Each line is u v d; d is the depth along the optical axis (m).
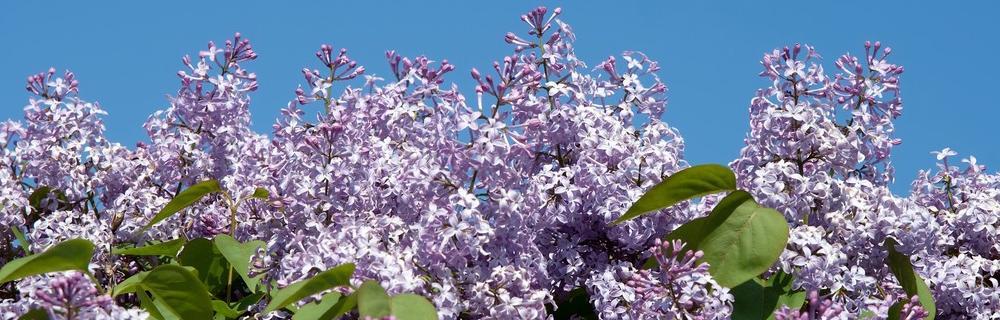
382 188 4.86
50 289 3.60
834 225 4.58
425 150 4.60
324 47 5.61
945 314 5.12
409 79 5.26
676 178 4.39
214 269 5.34
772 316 4.33
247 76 5.95
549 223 4.64
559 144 4.82
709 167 4.40
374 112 5.19
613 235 4.72
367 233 4.44
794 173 4.52
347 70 5.64
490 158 4.37
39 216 6.16
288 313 4.66
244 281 5.37
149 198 5.89
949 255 5.50
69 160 6.22
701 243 4.37
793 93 4.84
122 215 5.98
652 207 4.48
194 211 5.93
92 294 3.47
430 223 4.25
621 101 5.12
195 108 5.84
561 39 5.03
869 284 4.33
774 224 4.29
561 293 4.84
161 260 5.91
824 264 4.32
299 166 5.00
